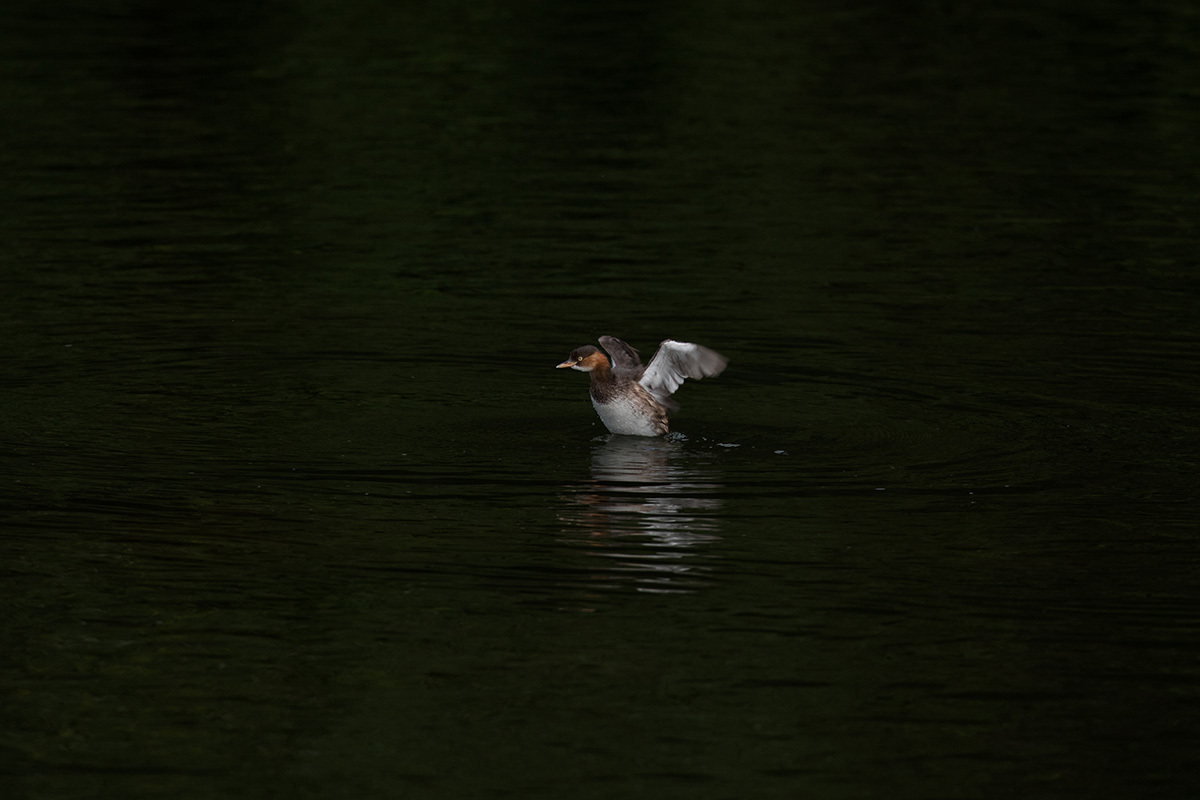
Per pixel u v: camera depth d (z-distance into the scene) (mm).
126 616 11469
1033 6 43344
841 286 21641
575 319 20156
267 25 40844
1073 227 24656
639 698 10289
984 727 9914
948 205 25969
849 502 13633
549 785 9320
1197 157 28844
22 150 28734
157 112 31984
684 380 16500
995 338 19172
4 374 17484
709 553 12523
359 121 31766
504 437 15523
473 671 10656
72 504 13523
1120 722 9961
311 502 13617
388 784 9344
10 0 43094
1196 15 41750
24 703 10250
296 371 17906
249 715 10117
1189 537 12789
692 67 36688
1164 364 18031
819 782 9336
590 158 29125
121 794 9250
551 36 39969
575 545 12688
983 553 12484
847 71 36156
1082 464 14617
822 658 10805
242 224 24844
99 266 22344
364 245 23781
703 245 23766
